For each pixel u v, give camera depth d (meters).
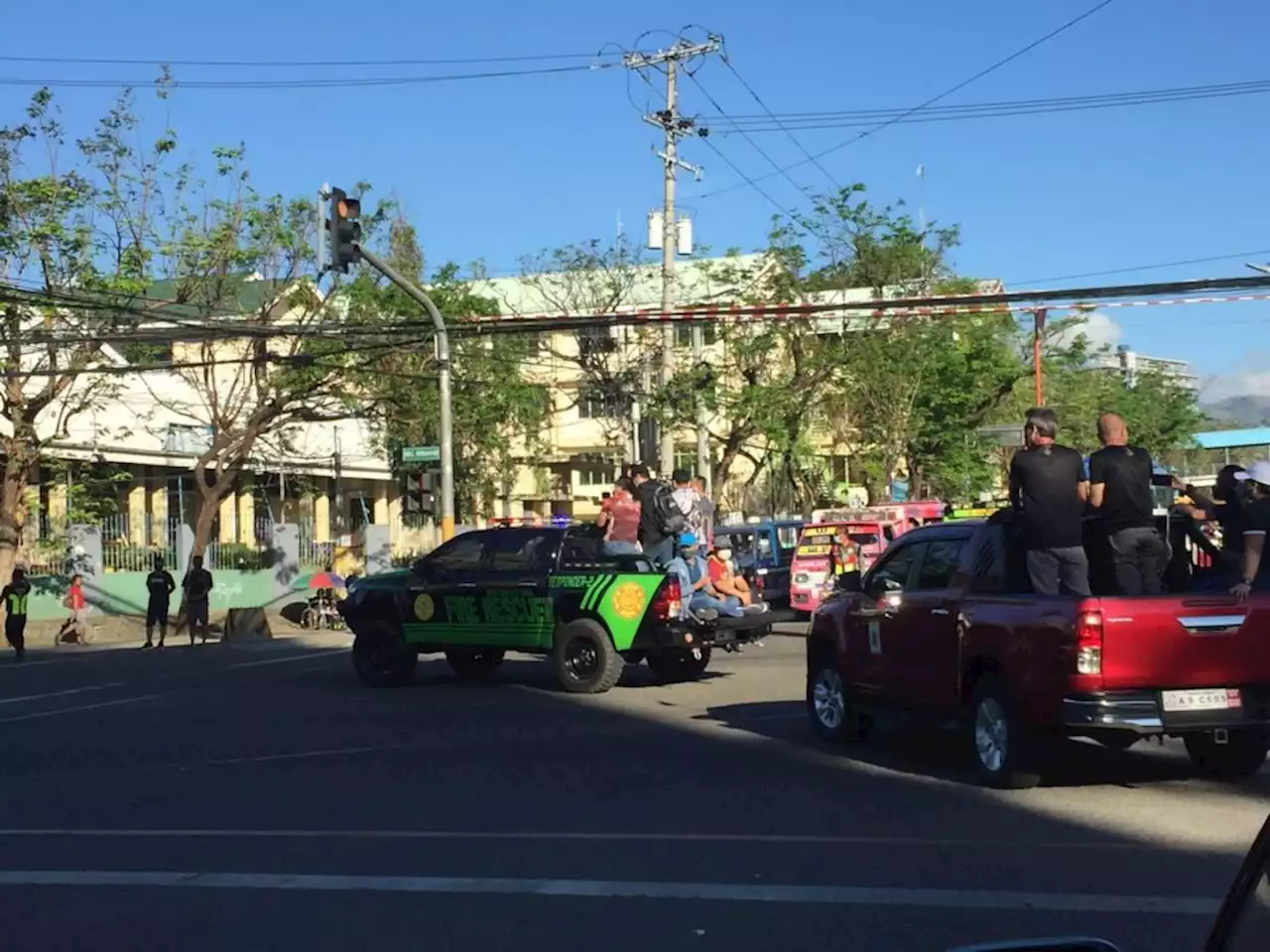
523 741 12.34
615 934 6.19
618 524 16.73
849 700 11.40
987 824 8.26
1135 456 10.09
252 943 6.21
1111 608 8.61
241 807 9.62
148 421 37.88
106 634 31.25
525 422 47.12
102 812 9.60
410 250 37.59
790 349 41.94
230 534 45.31
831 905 6.54
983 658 9.48
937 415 44.47
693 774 10.30
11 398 29.64
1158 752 10.84
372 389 36.16
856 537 27.67
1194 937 5.90
